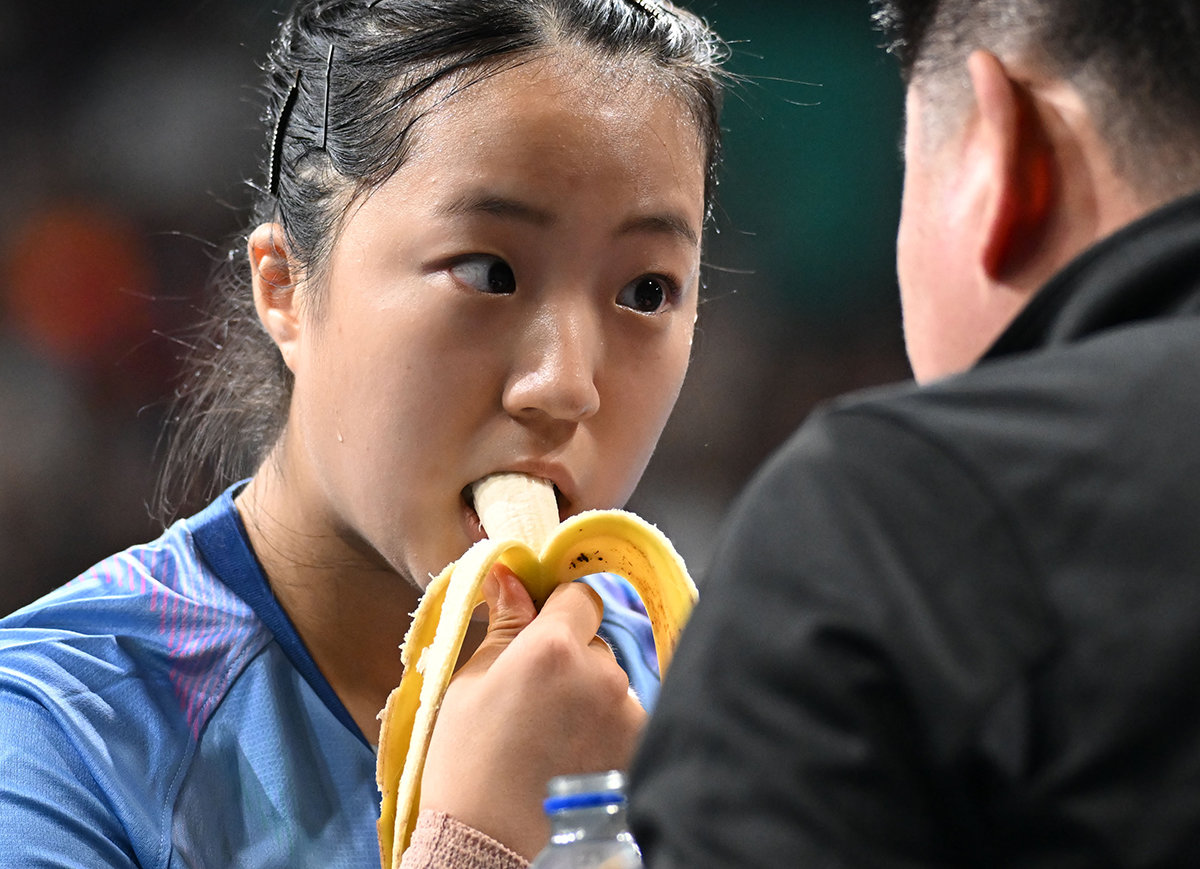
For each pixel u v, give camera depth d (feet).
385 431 14.06
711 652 7.42
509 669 11.38
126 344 53.31
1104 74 8.42
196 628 15.60
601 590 18.61
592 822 9.61
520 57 14.19
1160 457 7.02
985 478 7.23
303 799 15.08
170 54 54.95
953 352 9.17
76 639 14.99
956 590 7.05
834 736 6.97
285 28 17.04
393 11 14.94
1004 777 6.82
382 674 16.16
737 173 54.13
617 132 14.20
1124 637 6.76
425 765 11.50
